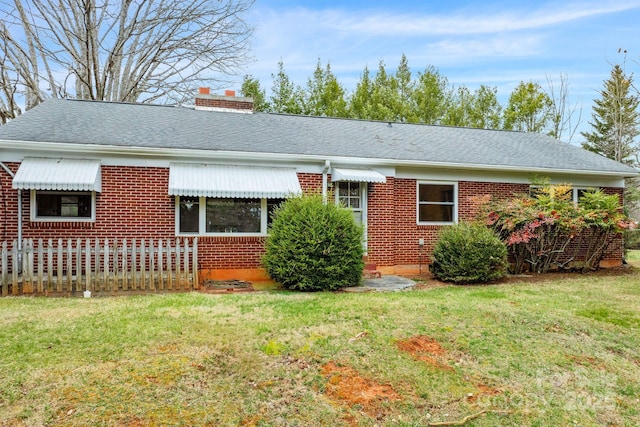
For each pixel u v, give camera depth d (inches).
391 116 1478.8
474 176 702.5
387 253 650.8
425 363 282.0
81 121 597.0
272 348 288.2
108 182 538.9
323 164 618.5
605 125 1686.8
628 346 329.1
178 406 219.0
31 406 212.4
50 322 337.1
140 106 726.5
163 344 291.4
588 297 480.1
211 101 780.6
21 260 484.1
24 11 1115.3
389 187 652.1
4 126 531.5
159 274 496.1
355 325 339.6
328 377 257.1
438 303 421.1
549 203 645.9
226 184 547.2
